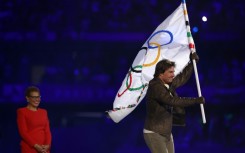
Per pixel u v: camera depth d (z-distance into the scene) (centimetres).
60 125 4984
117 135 4500
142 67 1628
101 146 4184
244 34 4947
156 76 1461
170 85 1530
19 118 1686
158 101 1446
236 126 4688
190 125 4684
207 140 4634
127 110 1628
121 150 4269
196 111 4869
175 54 1627
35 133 1689
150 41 1652
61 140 3872
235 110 4869
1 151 4428
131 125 4647
